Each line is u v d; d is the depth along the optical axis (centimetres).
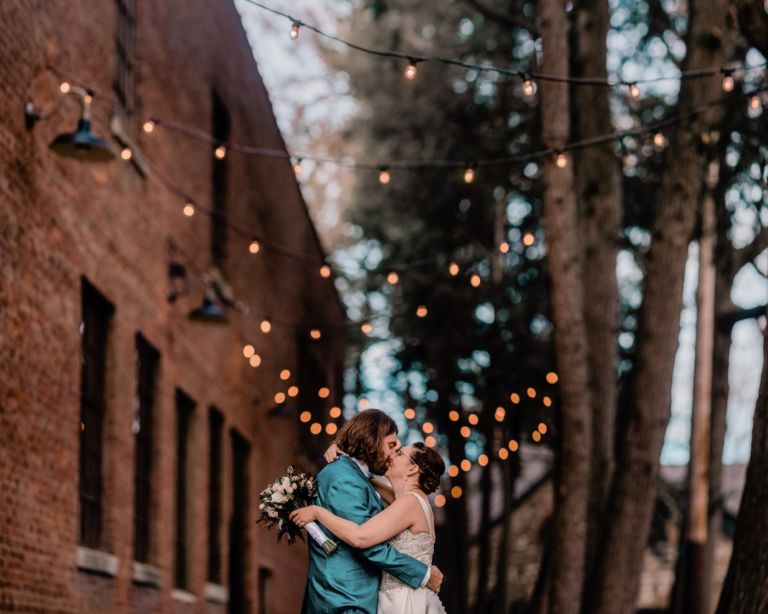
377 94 3070
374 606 682
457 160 2753
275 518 685
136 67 1590
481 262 2889
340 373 3581
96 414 1406
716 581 4100
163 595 1634
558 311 1781
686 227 1784
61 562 1224
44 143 1196
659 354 1791
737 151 2047
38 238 1176
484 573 3131
